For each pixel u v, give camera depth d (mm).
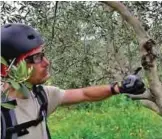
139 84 2098
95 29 4434
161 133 6488
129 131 6965
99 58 4609
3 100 1647
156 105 2271
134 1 3498
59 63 4629
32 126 1994
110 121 7719
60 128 7719
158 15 3715
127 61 3965
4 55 1991
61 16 4293
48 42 4266
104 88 2209
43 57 2066
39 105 2076
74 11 4289
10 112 1929
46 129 2055
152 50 2225
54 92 2184
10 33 2004
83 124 7836
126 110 8555
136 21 2230
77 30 4438
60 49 4477
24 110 2002
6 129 1909
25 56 2000
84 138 6770
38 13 4062
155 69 2234
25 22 3996
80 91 2256
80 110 8930
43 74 2061
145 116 7832
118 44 4059
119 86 2145
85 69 4875
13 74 1429
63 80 4953
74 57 4680
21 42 1995
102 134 6867
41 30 4164
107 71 4035
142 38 2227
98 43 4574
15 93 1988
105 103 9219
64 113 8836
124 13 2229
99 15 4176
